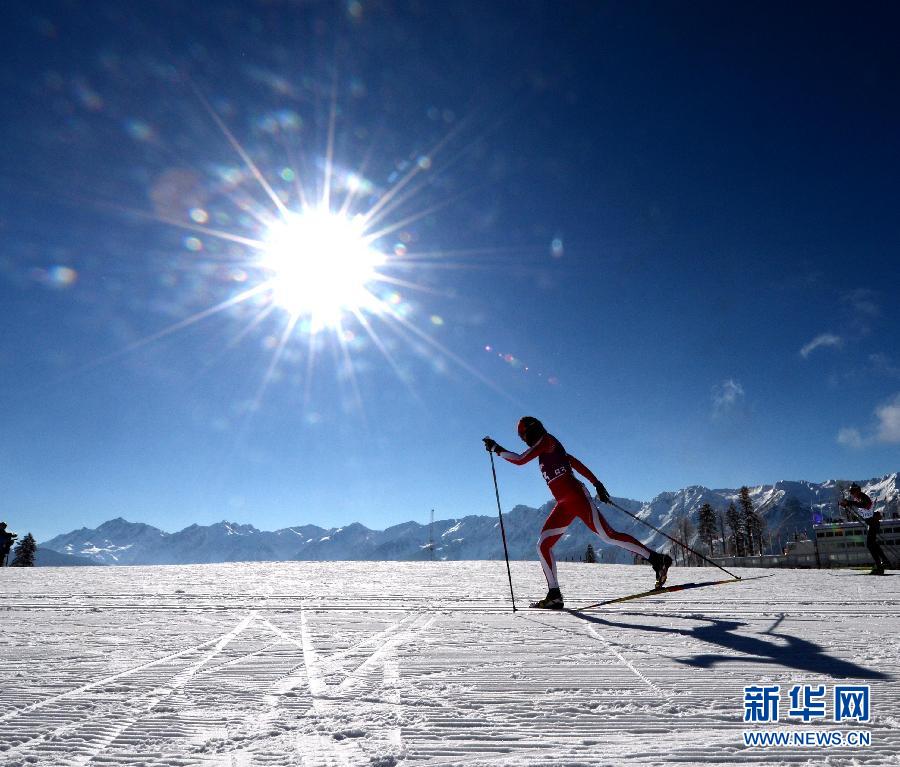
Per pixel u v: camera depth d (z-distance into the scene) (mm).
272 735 2008
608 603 5926
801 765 1762
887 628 4203
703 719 2170
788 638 3795
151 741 1956
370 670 2941
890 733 2016
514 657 3248
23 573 12562
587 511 5801
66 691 2572
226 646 3605
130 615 5113
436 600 6469
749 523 79812
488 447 6539
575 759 1790
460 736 1985
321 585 8812
